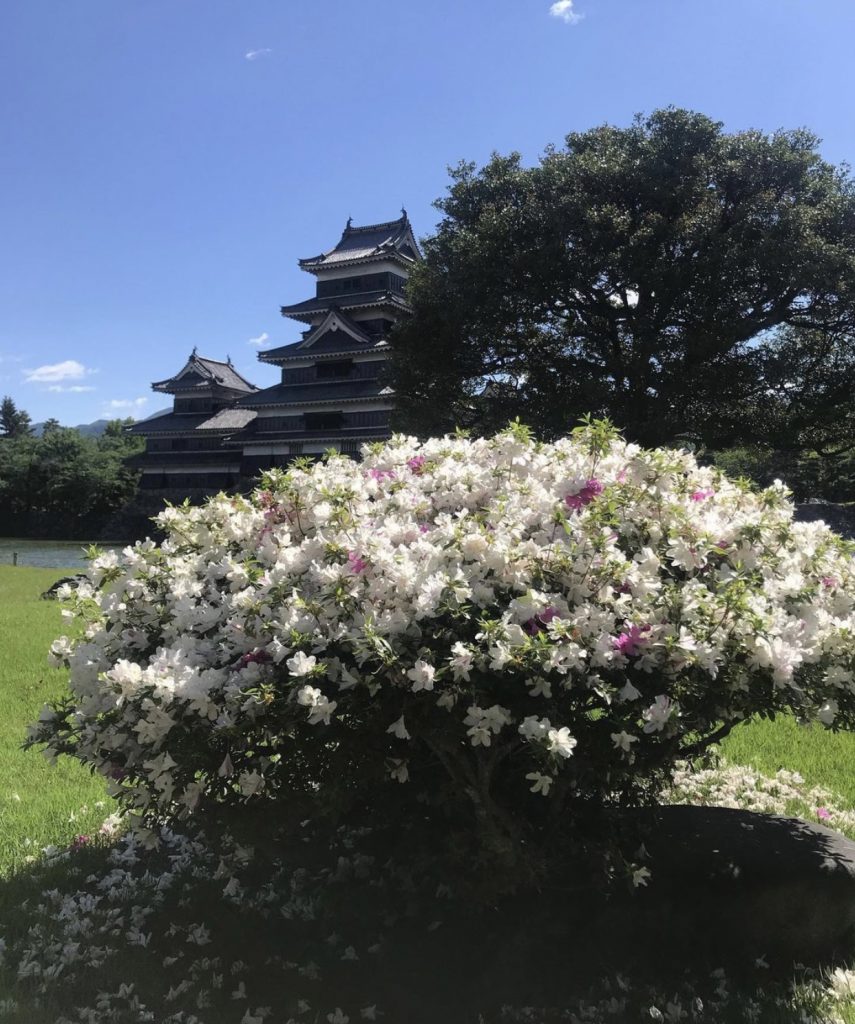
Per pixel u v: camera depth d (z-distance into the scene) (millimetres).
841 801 4250
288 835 3186
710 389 19703
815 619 2561
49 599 14125
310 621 2391
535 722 2170
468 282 20703
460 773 2588
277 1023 2494
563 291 20641
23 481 58219
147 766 2416
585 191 20281
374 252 38562
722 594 2455
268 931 3010
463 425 23516
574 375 21672
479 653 2201
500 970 2717
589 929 2895
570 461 3193
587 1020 2479
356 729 2385
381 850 3387
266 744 2346
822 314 20125
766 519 2947
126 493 57250
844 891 2807
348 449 38500
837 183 20125
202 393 49594
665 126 20094
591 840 2859
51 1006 2531
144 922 3092
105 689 2410
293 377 41031
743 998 2557
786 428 21078
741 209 19344
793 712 2615
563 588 2525
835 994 2551
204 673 2355
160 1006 2576
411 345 22781
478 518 2732
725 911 2850
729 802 4234
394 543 2744
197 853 3627
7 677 7168
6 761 4961
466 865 2898
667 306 20062
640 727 2371
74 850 3713
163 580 2973
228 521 3115
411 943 2875
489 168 21953
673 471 2902
